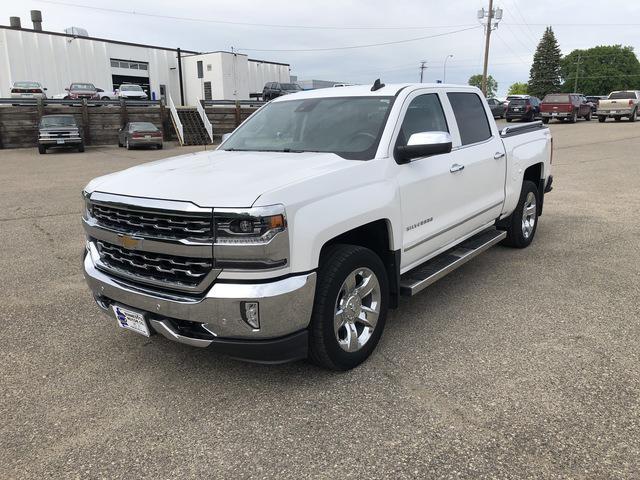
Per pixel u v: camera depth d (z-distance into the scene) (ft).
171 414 10.36
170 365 12.35
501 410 10.18
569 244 22.09
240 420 10.11
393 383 11.29
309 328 10.91
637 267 18.81
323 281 10.83
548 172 22.27
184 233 9.98
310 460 8.92
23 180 48.32
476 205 16.52
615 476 8.35
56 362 12.56
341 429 9.75
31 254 22.07
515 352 12.56
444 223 14.79
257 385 11.37
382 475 8.51
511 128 19.86
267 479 8.51
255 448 9.28
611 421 9.75
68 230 26.68
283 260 9.87
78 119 93.56
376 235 12.73
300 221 10.09
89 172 55.31
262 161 12.36
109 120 96.17
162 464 8.91
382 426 9.79
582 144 68.18
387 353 12.68
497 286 17.15
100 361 12.60
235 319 9.85
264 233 9.58
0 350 13.19
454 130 15.70
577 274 18.19
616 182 38.63
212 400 10.84
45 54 143.13
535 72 341.21
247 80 171.53
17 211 32.30
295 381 11.50
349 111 14.17
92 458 9.09
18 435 9.74
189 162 12.99
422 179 13.48
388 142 12.78
